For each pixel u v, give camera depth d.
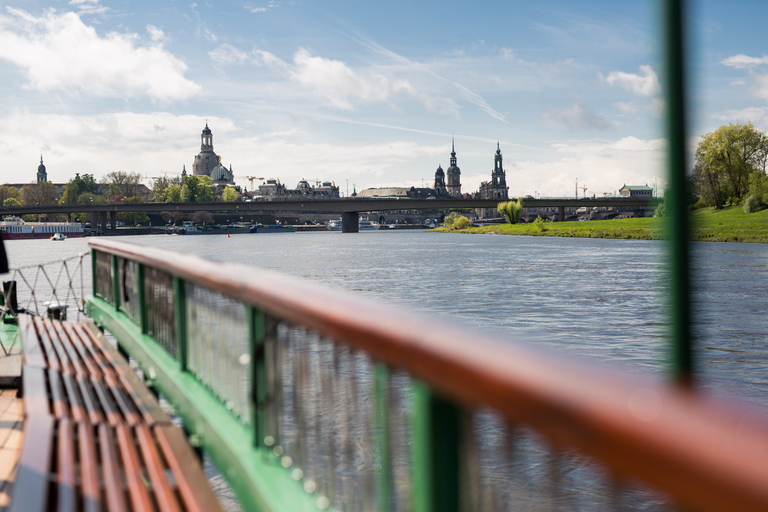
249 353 3.72
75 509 3.16
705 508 0.87
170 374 5.61
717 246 75.69
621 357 20.98
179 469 4.14
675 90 1.55
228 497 9.35
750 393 16.06
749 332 24.22
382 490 2.45
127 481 3.78
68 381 5.80
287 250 100.06
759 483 0.77
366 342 2.05
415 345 1.72
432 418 1.94
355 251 92.44
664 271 1.62
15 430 5.30
